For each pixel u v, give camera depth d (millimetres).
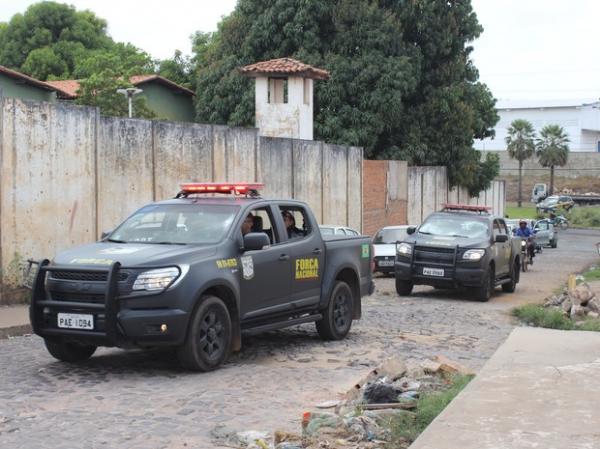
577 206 81062
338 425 6422
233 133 20469
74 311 8602
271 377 8891
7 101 14148
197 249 9148
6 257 14281
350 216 28656
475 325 13977
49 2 54094
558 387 6883
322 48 36906
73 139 15484
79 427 6660
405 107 38781
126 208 16875
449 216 19969
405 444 6070
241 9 38688
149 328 8477
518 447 5207
